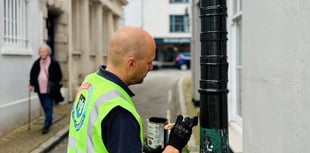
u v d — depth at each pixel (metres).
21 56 8.61
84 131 1.81
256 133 4.05
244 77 4.62
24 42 8.99
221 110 2.57
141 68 1.89
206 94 2.58
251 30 4.27
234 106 6.53
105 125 1.74
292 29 2.95
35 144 6.79
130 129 1.72
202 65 2.61
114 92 1.82
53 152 6.64
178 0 40.69
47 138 7.23
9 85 7.94
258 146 3.96
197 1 10.65
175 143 1.89
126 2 23.66
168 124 2.11
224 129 2.58
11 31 8.24
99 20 17.30
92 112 1.80
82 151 1.80
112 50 1.89
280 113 3.25
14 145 6.73
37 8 9.77
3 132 7.48
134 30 1.89
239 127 6.07
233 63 6.54
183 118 1.96
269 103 3.58
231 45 6.54
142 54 1.87
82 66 14.75
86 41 14.90
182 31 40.97
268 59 3.61
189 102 12.06
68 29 12.43
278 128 3.30
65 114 9.89
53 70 7.76
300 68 2.79
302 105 2.75
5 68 7.77
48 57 7.81
